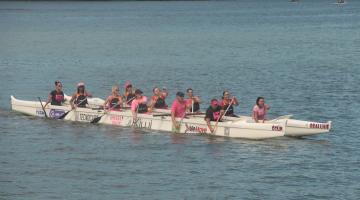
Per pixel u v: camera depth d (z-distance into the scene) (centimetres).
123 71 16575
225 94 8625
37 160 7419
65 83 14425
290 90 12638
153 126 8938
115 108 9375
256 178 6638
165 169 6994
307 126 8238
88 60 19550
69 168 7062
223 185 6425
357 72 15188
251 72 15775
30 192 6256
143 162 7275
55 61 19275
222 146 7931
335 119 9669
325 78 14275
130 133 8738
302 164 7119
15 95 12619
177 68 17025
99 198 6078
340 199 5988
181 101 8719
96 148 7950
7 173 6875
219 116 8481
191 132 8638
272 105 11019
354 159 7312
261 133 8175
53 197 6116
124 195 6156
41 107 10081
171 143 8131
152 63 18462
